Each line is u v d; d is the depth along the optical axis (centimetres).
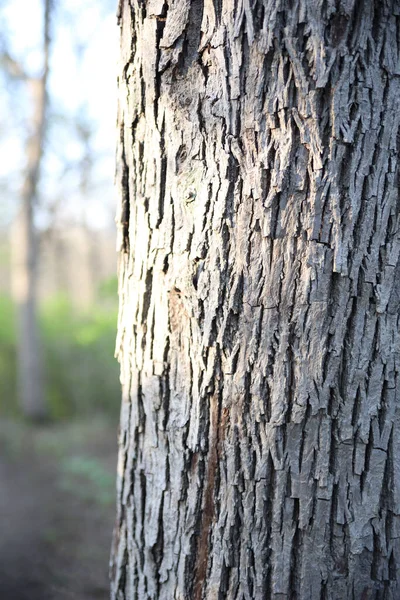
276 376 84
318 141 81
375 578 86
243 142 82
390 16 81
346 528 85
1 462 297
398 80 82
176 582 90
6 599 145
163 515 91
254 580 86
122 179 93
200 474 88
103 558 168
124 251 94
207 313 85
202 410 87
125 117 91
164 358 89
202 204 84
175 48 84
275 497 85
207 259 85
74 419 405
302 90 80
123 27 89
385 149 82
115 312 392
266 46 81
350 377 84
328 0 80
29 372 417
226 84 82
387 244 83
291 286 83
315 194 81
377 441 85
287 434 84
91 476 238
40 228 449
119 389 416
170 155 86
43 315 468
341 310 83
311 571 85
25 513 212
